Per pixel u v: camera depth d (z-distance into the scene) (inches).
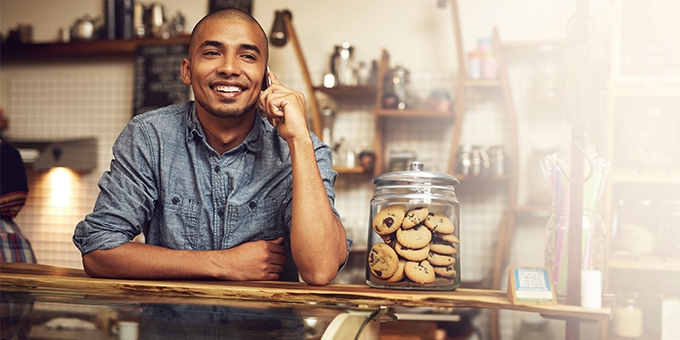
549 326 141.7
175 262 57.4
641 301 123.8
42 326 40.8
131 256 57.8
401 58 161.8
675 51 123.1
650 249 120.3
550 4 154.5
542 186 144.5
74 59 179.8
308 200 55.9
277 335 39.2
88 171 175.8
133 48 169.3
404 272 49.5
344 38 165.0
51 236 175.9
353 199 160.7
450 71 158.2
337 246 57.1
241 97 59.7
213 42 58.7
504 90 145.6
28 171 178.2
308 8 167.3
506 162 146.9
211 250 61.2
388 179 51.3
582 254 48.3
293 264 66.7
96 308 43.8
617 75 122.0
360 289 49.3
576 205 45.6
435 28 160.6
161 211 65.6
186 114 65.9
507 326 145.7
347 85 149.8
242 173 64.7
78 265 173.9
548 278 45.6
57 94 180.1
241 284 52.2
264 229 64.8
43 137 180.2
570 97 46.3
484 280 144.9
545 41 141.4
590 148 50.3
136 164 63.6
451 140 157.8
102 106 177.2
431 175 50.9
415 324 107.4
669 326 108.4
